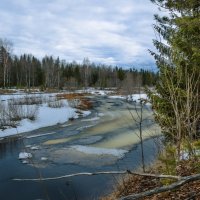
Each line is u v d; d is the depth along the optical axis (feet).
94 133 79.97
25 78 256.11
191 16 30.01
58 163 52.11
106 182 40.81
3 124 83.30
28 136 77.20
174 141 21.74
